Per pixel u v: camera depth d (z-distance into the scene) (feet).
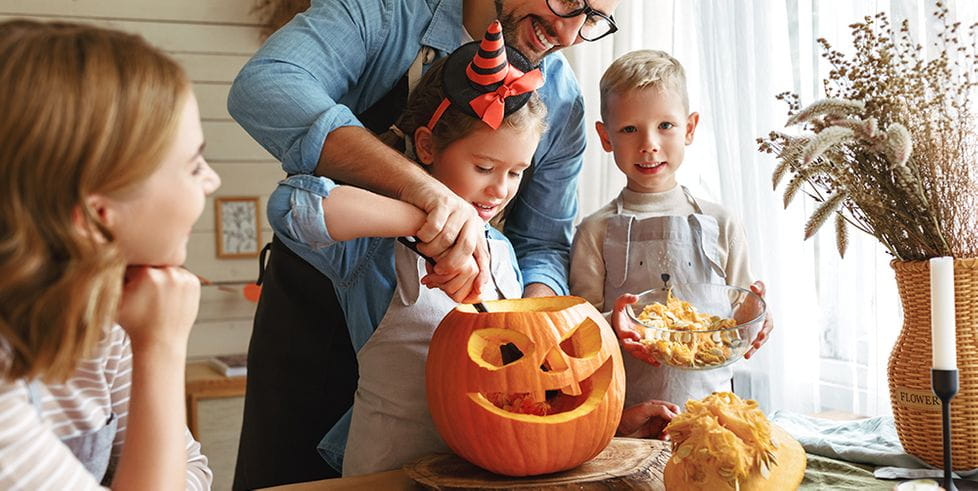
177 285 2.91
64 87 2.47
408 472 3.92
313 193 3.93
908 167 4.04
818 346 6.71
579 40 4.90
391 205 3.91
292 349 5.35
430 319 4.34
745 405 3.60
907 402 4.18
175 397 2.93
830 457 4.39
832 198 4.11
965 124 4.17
